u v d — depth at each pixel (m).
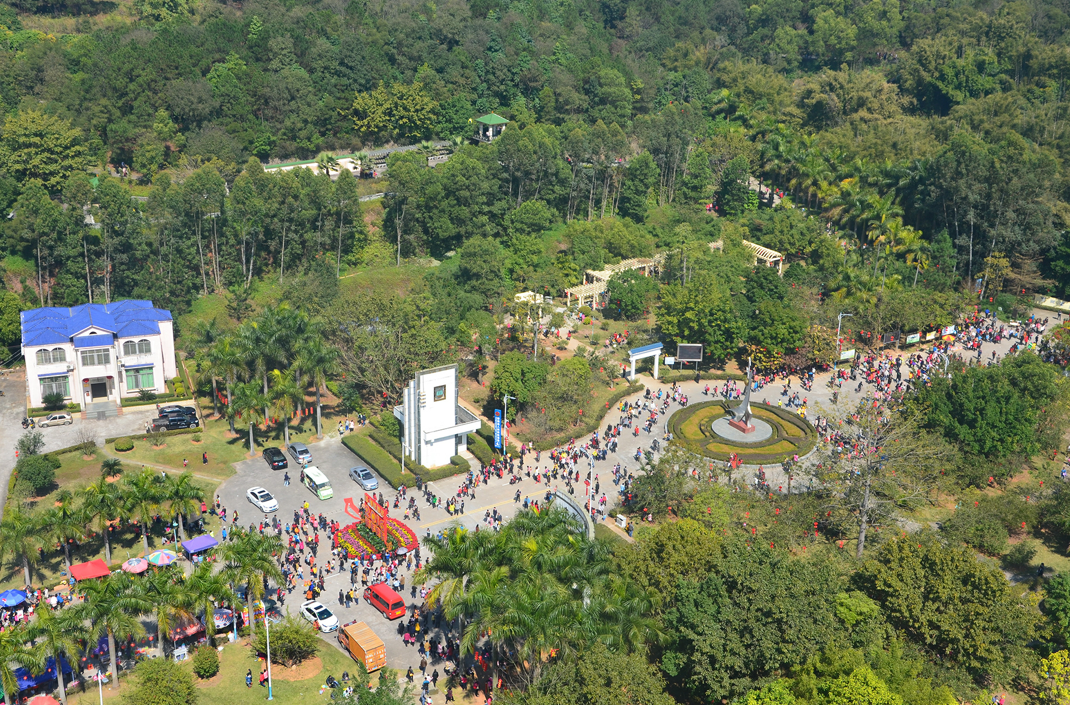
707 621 95.38
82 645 100.00
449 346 173.25
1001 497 138.12
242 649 106.88
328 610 111.06
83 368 158.38
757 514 131.62
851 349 187.75
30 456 135.50
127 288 192.00
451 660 105.56
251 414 143.62
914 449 138.88
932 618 99.31
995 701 99.50
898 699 84.69
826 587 101.25
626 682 85.75
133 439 150.25
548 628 89.25
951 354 192.50
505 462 148.75
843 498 134.38
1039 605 113.75
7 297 175.38
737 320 186.38
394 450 151.00
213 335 163.62
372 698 90.25
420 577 100.25
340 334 169.25
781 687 88.19
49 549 112.56
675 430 159.62
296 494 138.62
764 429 160.25
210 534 127.44
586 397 164.50
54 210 183.88
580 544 100.19
